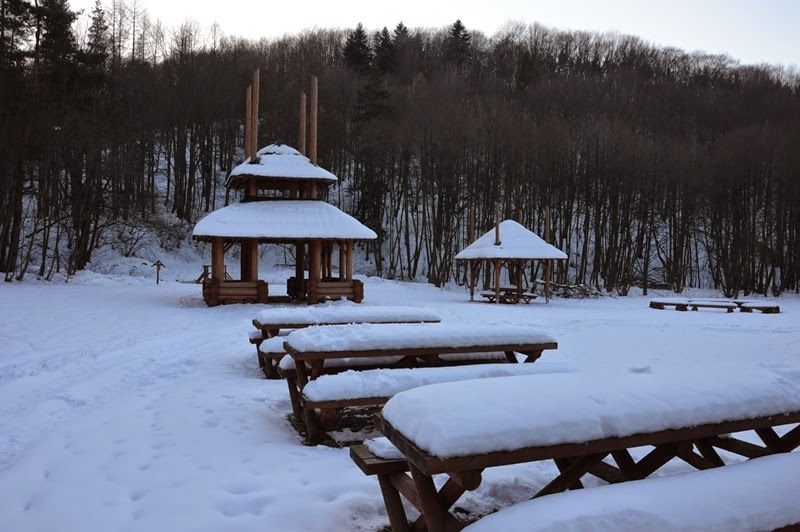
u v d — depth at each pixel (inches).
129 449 185.2
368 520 132.5
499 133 1672.0
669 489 99.5
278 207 823.1
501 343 226.2
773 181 1658.5
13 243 1018.1
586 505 92.5
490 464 95.3
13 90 1112.2
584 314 787.4
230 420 217.9
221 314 647.8
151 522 132.3
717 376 131.2
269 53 2395.4
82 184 1193.4
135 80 1651.1
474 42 3157.0
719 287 1627.7
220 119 1884.8
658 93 2385.6
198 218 1706.4
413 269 1604.3
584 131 1755.7
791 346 488.1
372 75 1931.6
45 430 214.8
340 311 314.8
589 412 106.2
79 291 871.1
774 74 2797.7
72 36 1317.7
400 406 109.6
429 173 1640.0
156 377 308.0
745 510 94.7
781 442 137.7
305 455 179.0
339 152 1904.5
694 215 1737.2
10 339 434.0
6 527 134.3
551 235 1633.9
